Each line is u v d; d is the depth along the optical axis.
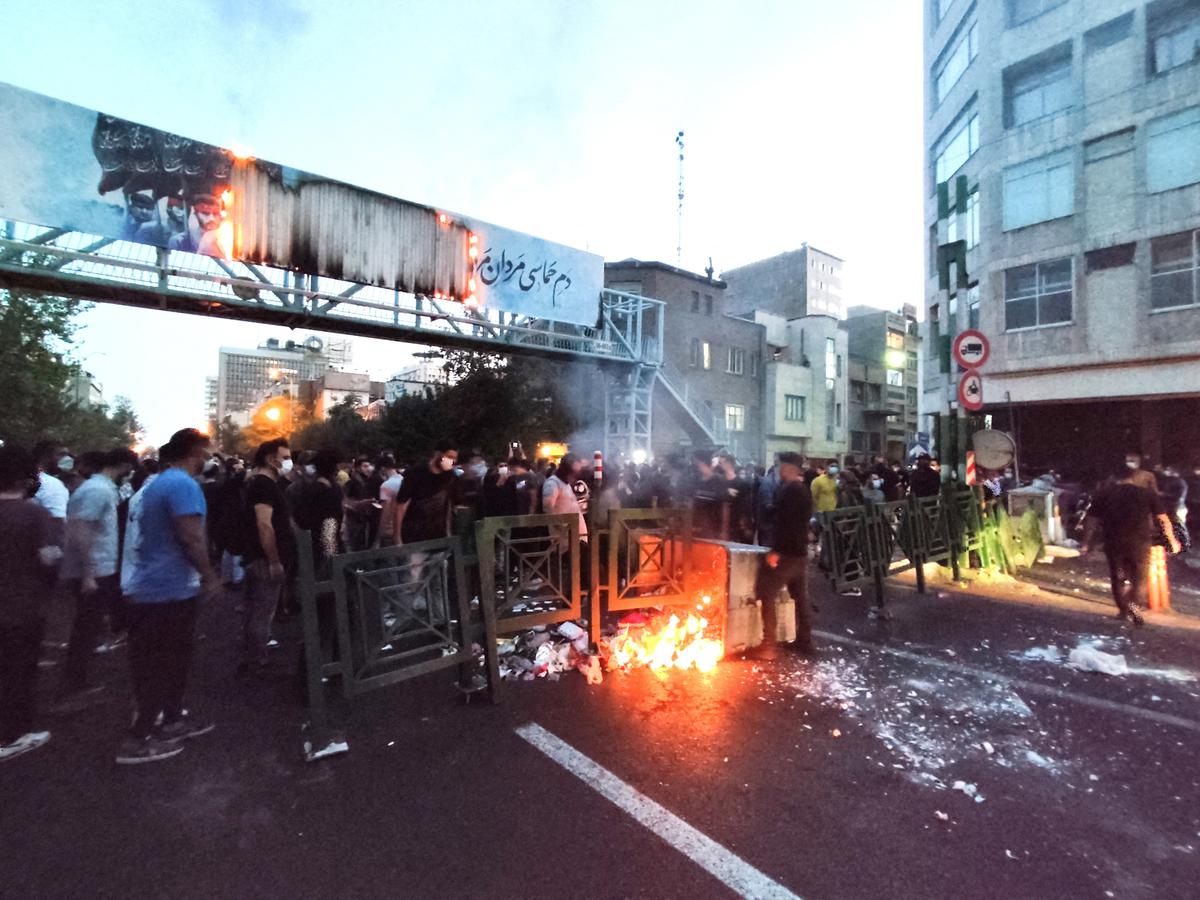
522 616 4.63
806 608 5.45
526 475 8.12
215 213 10.53
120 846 2.69
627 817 2.93
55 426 18.77
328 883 2.46
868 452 46.84
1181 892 2.44
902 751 3.61
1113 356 17.12
